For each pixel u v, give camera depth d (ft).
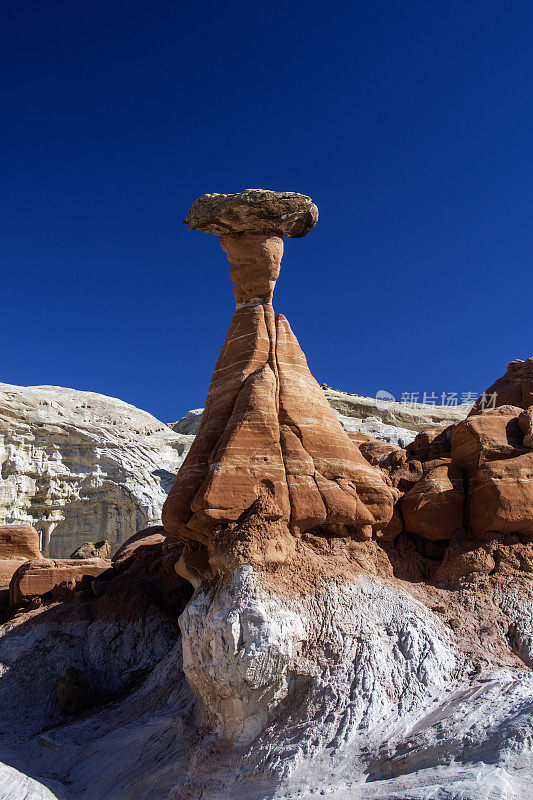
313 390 55.57
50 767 51.98
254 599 44.21
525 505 54.13
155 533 90.84
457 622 48.19
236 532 47.37
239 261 58.34
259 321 56.49
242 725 43.27
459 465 59.52
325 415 54.70
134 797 43.91
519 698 39.14
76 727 58.03
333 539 51.34
